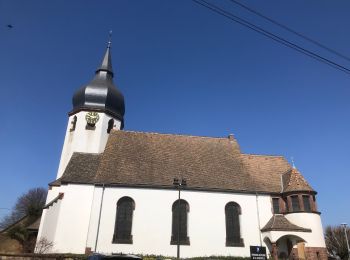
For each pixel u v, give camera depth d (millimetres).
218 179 35250
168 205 32344
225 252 31391
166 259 27953
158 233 31031
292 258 31750
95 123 40938
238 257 30578
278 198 35000
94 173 33781
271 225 31969
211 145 40125
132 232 30719
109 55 48469
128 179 33000
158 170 34938
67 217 30484
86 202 31297
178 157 37312
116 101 43906
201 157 37938
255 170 38125
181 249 30766
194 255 30750
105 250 29625
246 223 33062
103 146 40250
